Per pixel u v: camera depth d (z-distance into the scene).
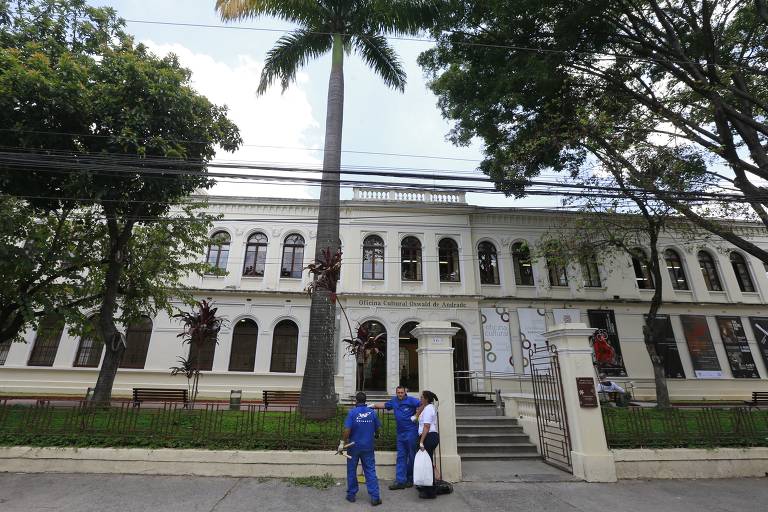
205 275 19.72
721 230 12.15
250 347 19.16
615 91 13.41
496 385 19.06
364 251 20.81
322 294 10.81
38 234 11.66
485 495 7.06
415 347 19.48
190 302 14.09
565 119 13.48
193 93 11.30
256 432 8.29
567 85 13.42
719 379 20.39
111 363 11.48
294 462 7.83
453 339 19.66
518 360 19.61
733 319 21.61
